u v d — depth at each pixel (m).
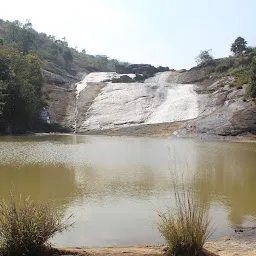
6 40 76.00
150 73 76.00
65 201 11.33
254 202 11.65
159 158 21.56
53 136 38.22
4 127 40.12
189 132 39.03
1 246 5.74
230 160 21.20
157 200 11.57
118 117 48.59
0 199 11.23
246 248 7.24
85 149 25.86
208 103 48.31
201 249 6.40
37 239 5.88
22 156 21.38
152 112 49.38
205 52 83.69
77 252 6.22
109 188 13.34
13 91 41.41
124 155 22.78
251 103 41.34
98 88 58.75
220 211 10.48
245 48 76.25
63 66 80.75
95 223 9.09
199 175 16.25
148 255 6.20
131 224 9.02
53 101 52.84
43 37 101.06
